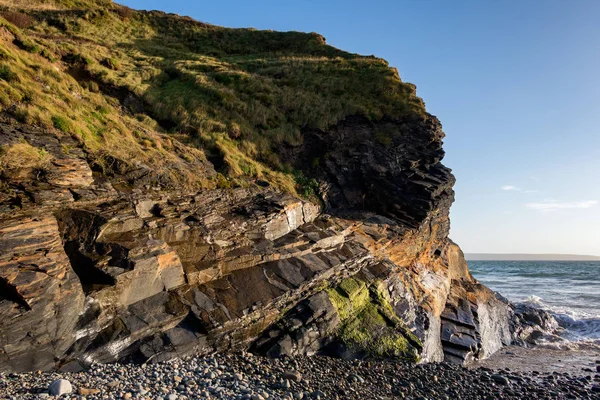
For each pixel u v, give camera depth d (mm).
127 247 10398
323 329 12422
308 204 18000
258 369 9750
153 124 19688
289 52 39156
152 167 14305
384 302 15102
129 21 39281
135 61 28203
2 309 7785
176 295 10828
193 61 30953
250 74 28297
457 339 17203
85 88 19672
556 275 66875
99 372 8086
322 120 24156
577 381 13336
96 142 13633
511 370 15461
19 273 8328
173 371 8594
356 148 23438
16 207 9648
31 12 32656
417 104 26281
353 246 17141
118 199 11859
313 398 8516
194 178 15273
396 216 21953
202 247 12305
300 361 11055
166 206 12883
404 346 13234
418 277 20000
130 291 9953
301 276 13445
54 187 10781
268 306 11773
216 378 8680
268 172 20234
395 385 10469
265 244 14188
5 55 15055
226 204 15133
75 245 9938
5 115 11938
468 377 12258
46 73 16453
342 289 14180
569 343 22688
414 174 23109
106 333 9055
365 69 30234
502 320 23641
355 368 11336
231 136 21438
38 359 7887
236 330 10750
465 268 28562
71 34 31031
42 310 8234
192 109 22203
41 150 11414
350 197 22156
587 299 37062
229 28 45438
